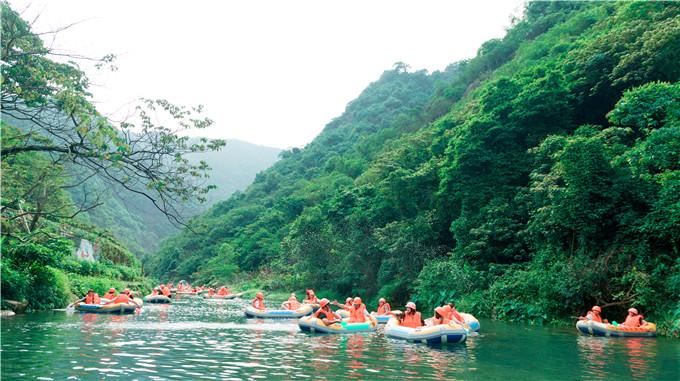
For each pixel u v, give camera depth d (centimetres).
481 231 2928
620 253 2156
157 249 13625
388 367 1072
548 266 2469
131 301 2422
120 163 1111
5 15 1120
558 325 2255
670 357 1314
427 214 3597
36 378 862
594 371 1093
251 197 12825
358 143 11344
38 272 2223
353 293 4172
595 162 2209
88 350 1175
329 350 1310
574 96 3148
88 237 4169
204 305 3444
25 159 2286
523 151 3155
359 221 4144
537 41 7144
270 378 913
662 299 1967
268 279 6594
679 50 2600
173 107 1176
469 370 1066
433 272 3019
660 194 2052
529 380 977
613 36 3167
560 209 2281
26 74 1166
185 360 1081
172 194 1173
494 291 2641
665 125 1969
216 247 9869
